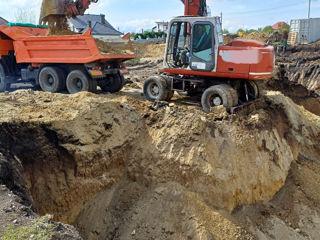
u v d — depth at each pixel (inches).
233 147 324.5
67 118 314.7
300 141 468.4
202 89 414.0
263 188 344.8
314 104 709.9
